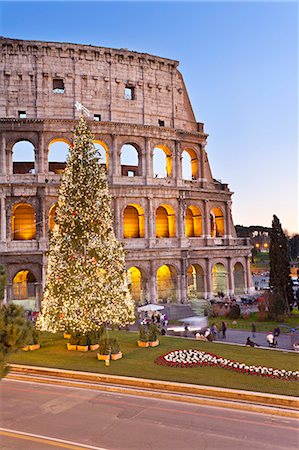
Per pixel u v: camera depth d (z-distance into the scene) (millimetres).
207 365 35156
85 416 25453
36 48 71875
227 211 85938
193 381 30578
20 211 73625
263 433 22562
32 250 66938
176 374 32594
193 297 82438
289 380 30672
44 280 66875
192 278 87188
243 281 87000
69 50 73312
